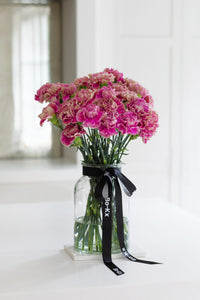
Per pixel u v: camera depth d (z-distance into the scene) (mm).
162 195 3574
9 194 3223
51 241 1715
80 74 3289
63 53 3727
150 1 3463
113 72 1534
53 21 3783
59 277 1365
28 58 3764
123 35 3443
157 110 3525
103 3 3385
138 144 3504
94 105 1354
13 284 1314
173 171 3574
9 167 3354
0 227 1882
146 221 1957
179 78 3537
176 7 3498
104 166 1491
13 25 3713
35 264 1477
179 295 1347
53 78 3816
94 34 3281
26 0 3717
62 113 1398
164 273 1398
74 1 3301
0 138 3760
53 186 3273
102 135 1362
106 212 1480
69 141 1408
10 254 1571
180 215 2057
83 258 1516
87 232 1527
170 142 3557
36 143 3822
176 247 1641
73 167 3332
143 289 1321
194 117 3586
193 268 1443
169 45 3508
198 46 3553
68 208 2201
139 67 3480
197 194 3633
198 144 3600
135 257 1541
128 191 1499
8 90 3746
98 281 1334
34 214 2088
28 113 3795
